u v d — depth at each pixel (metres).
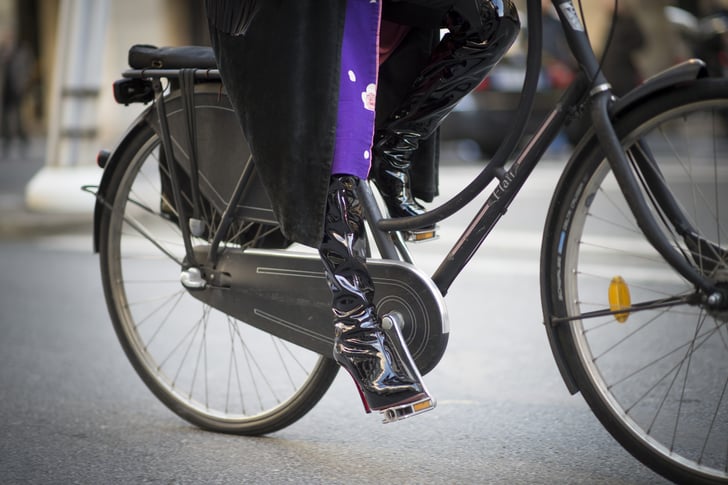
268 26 4.05
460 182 16.48
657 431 5.08
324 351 4.73
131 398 6.09
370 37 4.10
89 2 14.32
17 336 7.82
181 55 4.98
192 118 5.00
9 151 29.42
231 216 4.93
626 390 5.95
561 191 4.30
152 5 28.83
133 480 4.62
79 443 5.21
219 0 4.20
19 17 36.50
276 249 5.00
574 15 4.17
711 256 4.02
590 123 4.18
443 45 4.30
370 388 4.25
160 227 9.76
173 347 6.72
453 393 6.09
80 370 6.79
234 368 6.22
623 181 3.99
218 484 4.55
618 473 4.62
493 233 12.35
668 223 4.13
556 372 6.53
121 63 28.25
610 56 21.69
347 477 4.62
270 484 4.54
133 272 8.86
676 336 7.22
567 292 4.34
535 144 4.24
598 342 7.19
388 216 4.61
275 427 5.20
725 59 23.72
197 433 5.36
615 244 10.41
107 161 5.44
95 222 5.54
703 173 16.67
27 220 13.86
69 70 14.34
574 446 5.03
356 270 4.26
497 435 5.24
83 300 9.20
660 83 3.97
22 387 6.38
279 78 4.02
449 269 4.42
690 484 4.17
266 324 4.91
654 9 27.28
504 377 6.44
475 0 4.14
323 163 4.04
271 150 4.08
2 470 4.80
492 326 7.90
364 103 4.11
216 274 5.04
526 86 4.15
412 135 4.46
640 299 7.86
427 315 4.30
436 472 4.68
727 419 5.04
